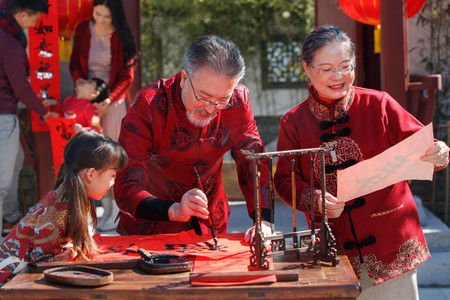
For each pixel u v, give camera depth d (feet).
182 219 6.61
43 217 6.29
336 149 7.14
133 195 6.97
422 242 7.25
